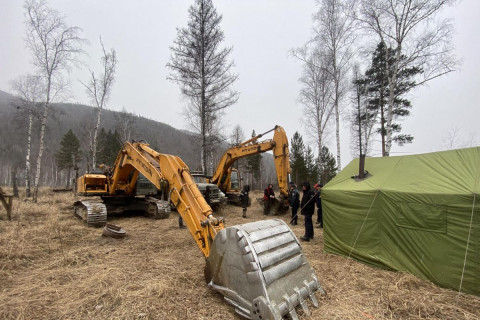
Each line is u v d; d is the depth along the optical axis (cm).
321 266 465
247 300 279
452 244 383
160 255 507
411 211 431
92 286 362
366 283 388
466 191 380
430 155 511
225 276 312
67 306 310
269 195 1059
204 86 1513
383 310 311
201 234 380
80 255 495
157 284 365
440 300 338
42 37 1369
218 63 1518
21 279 388
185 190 425
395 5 1107
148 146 657
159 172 516
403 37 1107
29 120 1759
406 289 368
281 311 263
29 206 1100
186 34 1520
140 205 955
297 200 884
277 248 314
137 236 661
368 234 488
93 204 779
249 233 302
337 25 1527
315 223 913
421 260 413
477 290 353
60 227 712
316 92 1911
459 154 470
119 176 826
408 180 472
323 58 1673
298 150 3397
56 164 4550
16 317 286
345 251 523
